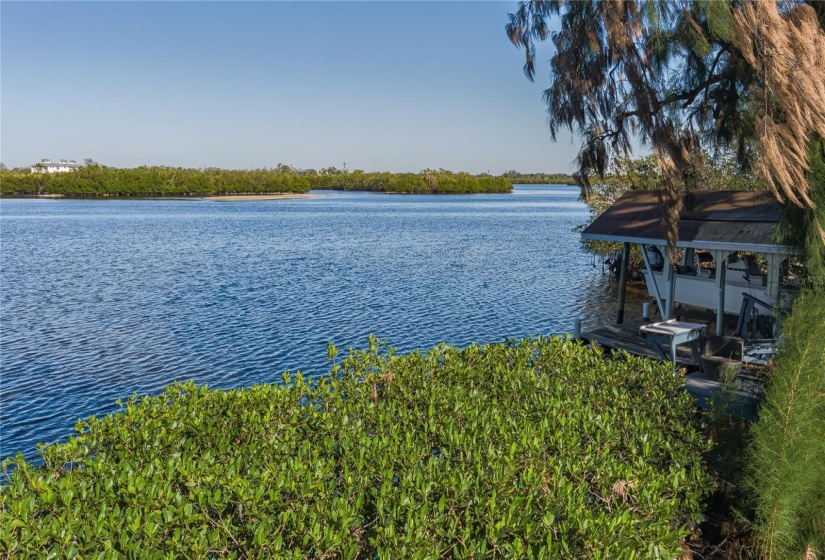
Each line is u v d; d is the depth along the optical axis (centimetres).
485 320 2178
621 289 1572
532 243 4922
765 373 755
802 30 726
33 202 12062
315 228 6397
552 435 604
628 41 894
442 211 9644
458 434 577
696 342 1182
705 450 688
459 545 433
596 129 1062
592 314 2244
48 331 2006
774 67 722
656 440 644
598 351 926
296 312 2300
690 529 623
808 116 696
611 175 2919
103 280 3053
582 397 760
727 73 941
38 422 1288
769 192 812
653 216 1526
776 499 575
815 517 599
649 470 560
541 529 446
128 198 14112
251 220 7544
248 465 530
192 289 2797
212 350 1795
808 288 714
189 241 5047
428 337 1956
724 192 1523
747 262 1628
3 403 1386
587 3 932
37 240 5072
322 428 616
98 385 1502
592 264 3538
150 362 1681
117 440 599
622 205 1691
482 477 493
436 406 687
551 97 1055
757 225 1246
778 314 784
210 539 411
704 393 962
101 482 496
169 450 591
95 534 407
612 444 614
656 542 458
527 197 16175
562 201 13812
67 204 11338
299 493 471
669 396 823
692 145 1096
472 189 18562
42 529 397
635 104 995
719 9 771
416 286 2878
